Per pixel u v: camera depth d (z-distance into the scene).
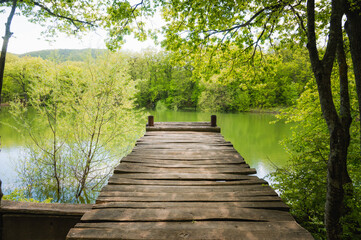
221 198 2.79
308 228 4.54
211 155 4.77
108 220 2.28
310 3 3.07
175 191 3.00
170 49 5.63
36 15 5.36
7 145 12.59
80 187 8.85
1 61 2.41
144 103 48.69
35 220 2.89
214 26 5.60
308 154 5.32
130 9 5.09
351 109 5.43
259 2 5.52
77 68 8.45
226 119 29.95
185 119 29.14
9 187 8.07
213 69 6.41
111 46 5.55
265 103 38.38
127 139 9.61
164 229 2.13
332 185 2.96
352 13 3.87
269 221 2.28
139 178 3.48
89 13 5.69
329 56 2.89
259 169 10.34
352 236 3.62
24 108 8.29
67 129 8.56
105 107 8.59
